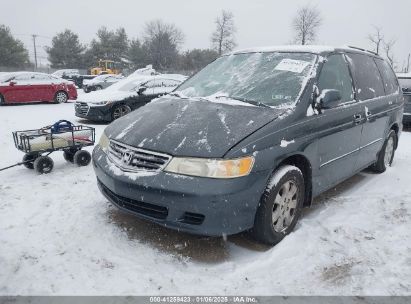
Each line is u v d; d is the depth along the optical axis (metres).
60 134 5.30
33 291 2.74
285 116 3.41
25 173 5.25
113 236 3.50
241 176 2.98
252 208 3.10
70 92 16.12
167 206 3.04
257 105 3.65
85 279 2.88
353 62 4.67
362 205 4.33
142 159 3.23
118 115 10.53
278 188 3.27
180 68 56.31
